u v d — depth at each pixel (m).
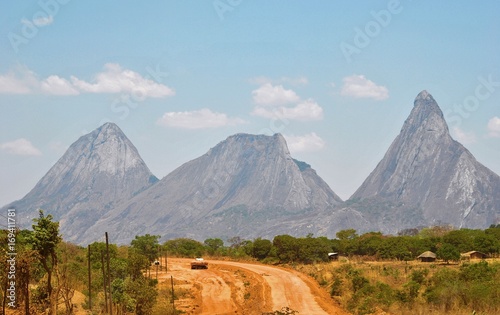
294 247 145.38
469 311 65.19
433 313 66.00
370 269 107.44
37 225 55.22
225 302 88.00
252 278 107.69
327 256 148.12
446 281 75.19
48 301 57.44
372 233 179.88
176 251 172.50
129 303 71.56
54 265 55.84
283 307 80.00
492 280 73.31
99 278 79.25
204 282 106.69
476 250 135.88
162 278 112.00
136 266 89.88
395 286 86.00
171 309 78.12
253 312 78.94
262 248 150.50
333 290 89.62
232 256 164.00
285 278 106.19
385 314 69.94
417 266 117.44
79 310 64.38
